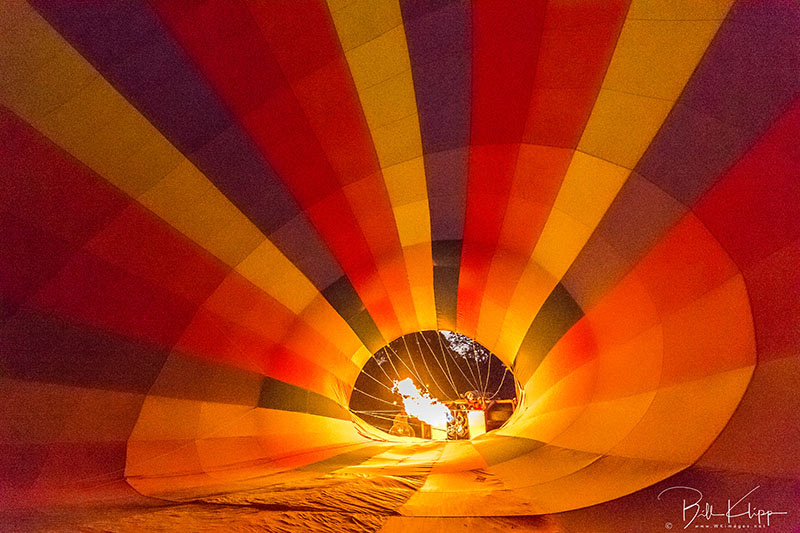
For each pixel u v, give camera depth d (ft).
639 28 19.75
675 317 22.30
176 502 16.52
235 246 26.81
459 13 20.99
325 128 24.45
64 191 21.68
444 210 29.32
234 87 22.12
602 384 25.30
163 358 25.98
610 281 25.49
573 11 20.15
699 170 20.94
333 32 21.44
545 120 23.49
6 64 19.29
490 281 33.17
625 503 14.73
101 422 23.50
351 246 30.99
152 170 22.90
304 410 33.81
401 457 26.68
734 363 19.34
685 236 21.84
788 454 15.56
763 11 17.87
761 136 19.16
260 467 24.20
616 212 24.04
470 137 25.14
